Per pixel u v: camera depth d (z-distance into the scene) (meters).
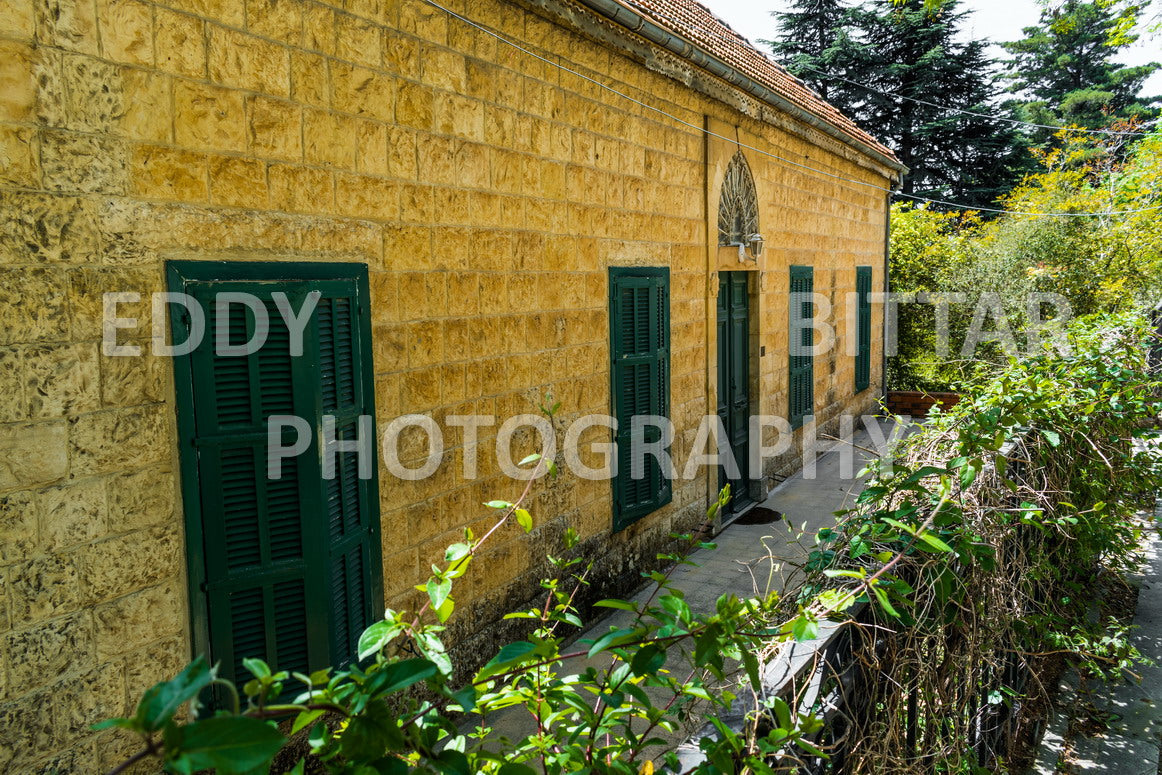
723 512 8.33
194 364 3.31
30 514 2.82
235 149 3.42
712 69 6.73
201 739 1.00
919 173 26.56
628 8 5.44
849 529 3.06
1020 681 4.54
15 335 2.75
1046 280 13.29
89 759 3.02
